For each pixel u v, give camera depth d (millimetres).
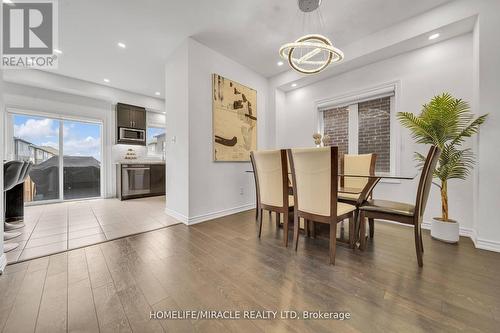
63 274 1573
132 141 5199
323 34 2812
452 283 1436
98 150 5020
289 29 2730
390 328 1059
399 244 2129
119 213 3500
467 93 2369
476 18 2123
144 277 1540
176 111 3145
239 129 3580
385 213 1842
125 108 5082
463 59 2400
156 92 5129
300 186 1921
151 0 2215
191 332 1045
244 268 1674
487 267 1646
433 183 2404
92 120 4797
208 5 2301
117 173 5133
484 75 2016
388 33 2670
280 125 4250
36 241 2229
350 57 3014
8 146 3863
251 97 3805
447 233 2139
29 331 1045
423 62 2676
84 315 1155
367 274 1567
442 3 2268
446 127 2090
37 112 4102
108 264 1734
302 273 1594
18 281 1475
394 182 2898
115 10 2350
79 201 4641
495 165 1966
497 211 1952
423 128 2184
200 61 3025
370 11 2393
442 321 1099
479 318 1115
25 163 2604
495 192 1964
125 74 4066
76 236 2395
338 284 1445
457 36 2441
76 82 4277
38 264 1726
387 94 3020
